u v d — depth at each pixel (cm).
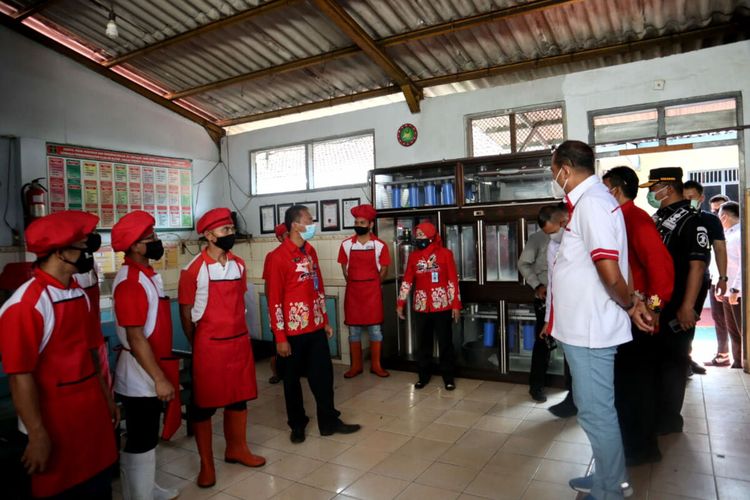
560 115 467
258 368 514
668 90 424
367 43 433
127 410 234
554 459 284
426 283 423
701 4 380
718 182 728
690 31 411
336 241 583
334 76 529
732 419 324
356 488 263
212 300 270
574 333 207
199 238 624
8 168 459
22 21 466
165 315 240
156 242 235
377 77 522
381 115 550
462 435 324
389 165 547
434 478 269
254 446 322
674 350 295
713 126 416
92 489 184
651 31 416
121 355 237
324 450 312
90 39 494
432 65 491
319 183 601
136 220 226
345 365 511
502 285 433
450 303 420
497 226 438
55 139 486
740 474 254
